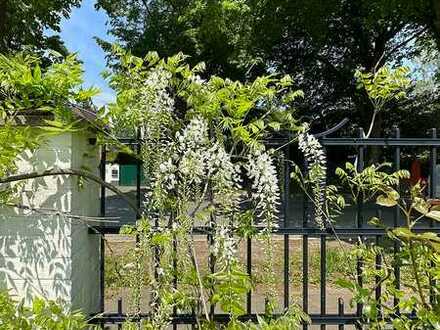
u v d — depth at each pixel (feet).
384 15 43.52
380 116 63.87
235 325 7.70
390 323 9.53
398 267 8.82
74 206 9.24
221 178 8.11
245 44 56.13
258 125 8.75
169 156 8.33
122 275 9.74
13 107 7.97
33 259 8.91
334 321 9.98
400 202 8.89
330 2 57.00
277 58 67.41
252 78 60.29
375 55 65.67
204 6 51.42
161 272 8.26
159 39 63.05
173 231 8.25
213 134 8.73
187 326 9.75
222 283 7.97
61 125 7.63
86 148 10.19
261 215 8.41
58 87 7.77
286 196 10.01
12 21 36.63
